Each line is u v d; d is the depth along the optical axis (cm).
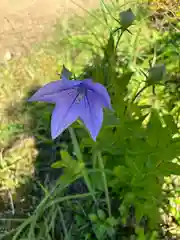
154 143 27
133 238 28
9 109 34
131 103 27
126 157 26
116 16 39
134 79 35
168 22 39
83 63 37
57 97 22
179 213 30
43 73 36
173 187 31
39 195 31
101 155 29
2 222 29
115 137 27
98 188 28
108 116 25
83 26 39
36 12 40
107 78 31
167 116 27
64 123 23
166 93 35
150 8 40
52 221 28
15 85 35
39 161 32
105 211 29
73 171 27
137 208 26
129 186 27
